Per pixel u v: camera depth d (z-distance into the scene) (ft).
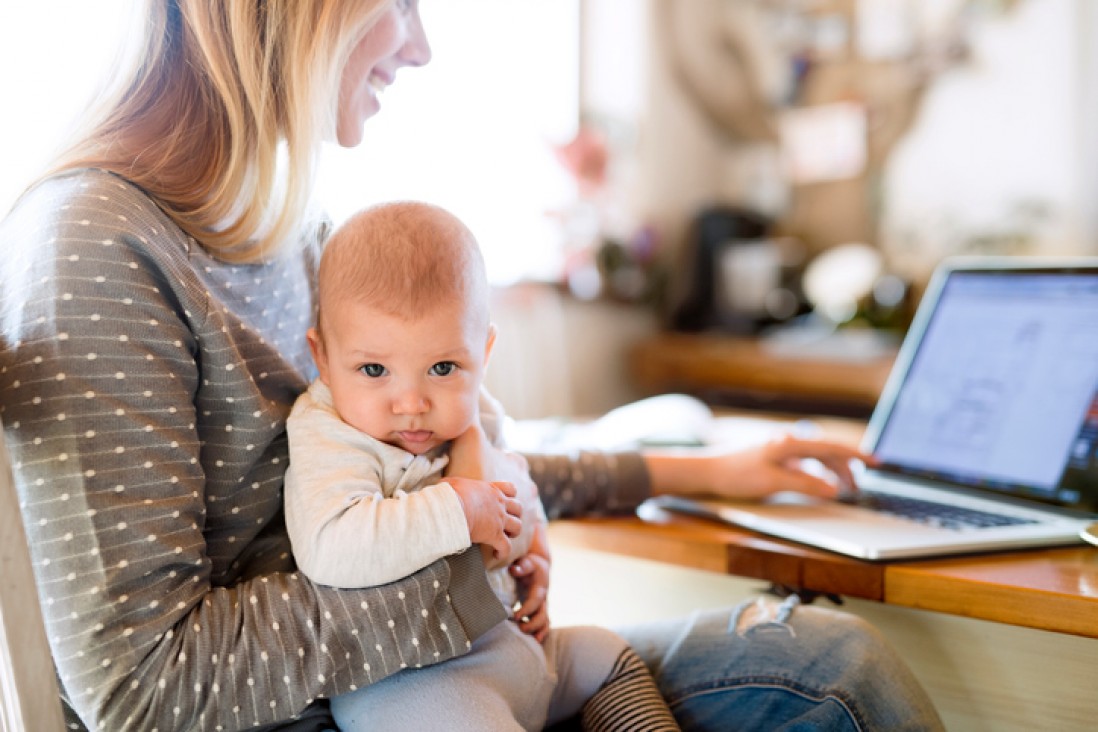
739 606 3.13
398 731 2.40
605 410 9.25
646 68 9.50
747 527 3.25
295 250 2.95
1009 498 3.48
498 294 7.86
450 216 2.71
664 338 9.39
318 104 2.62
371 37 2.87
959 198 9.02
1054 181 8.50
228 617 2.30
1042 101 8.51
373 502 2.39
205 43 2.55
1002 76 8.70
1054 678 2.75
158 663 2.18
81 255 2.25
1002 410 3.68
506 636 2.66
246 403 2.52
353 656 2.34
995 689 2.87
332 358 2.60
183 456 2.34
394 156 7.12
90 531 2.17
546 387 8.43
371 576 2.34
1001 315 3.88
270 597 2.35
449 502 2.40
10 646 1.94
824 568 2.86
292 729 2.48
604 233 9.02
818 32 9.64
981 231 8.90
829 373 7.88
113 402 2.23
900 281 8.87
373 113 3.09
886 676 2.71
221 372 2.48
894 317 8.63
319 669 2.29
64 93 4.59
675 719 2.96
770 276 9.50
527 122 8.68
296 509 2.46
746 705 2.85
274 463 2.65
